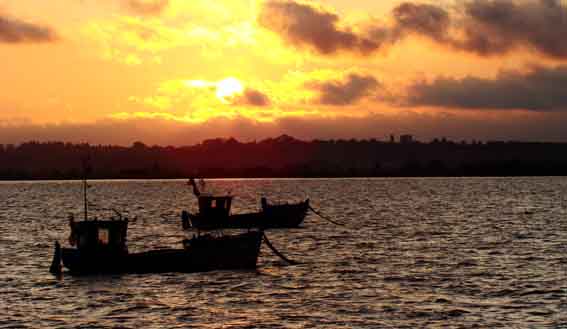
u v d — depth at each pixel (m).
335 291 53.00
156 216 138.38
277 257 71.25
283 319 44.72
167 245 86.31
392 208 158.00
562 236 91.81
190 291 53.22
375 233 97.81
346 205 172.12
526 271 61.78
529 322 43.59
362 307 47.66
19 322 44.97
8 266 67.75
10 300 51.38
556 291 52.47
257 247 62.78
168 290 53.62
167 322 44.47
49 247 84.62
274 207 103.19
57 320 45.34
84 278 58.94
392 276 59.53
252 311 46.97
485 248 79.06
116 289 54.25
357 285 55.44
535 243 83.75
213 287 54.59
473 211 144.25
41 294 53.19
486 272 61.34
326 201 194.75
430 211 145.50
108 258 60.06
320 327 42.75
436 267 64.56
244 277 58.91
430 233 97.44
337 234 96.50
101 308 48.44
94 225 60.03
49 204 190.88
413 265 65.94
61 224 120.25
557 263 66.56
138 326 43.62
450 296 51.06
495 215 132.12
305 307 47.88
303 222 117.94
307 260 69.25
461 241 86.75
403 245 82.69
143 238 94.25
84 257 59.88
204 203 100.62
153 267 60.16
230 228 101.62
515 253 74.31
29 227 113.50
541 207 155.75
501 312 46.09
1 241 91.50
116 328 43.16
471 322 43.59
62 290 54.41
